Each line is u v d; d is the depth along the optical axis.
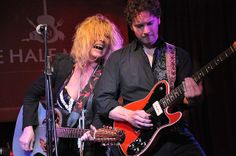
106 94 2.82
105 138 2.78
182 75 2.77
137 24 2.72
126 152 2.74
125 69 2.80
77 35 3.04
